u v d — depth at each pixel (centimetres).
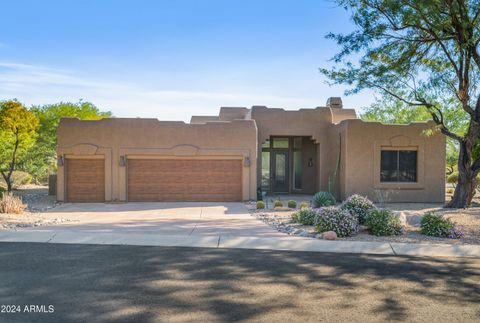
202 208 2056
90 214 1836
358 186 2312
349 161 2311
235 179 2362
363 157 2316
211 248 1052
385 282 779
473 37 1759
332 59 1898
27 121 2844
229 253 998
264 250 1038
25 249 1011
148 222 1544
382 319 607
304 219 1449
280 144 2833
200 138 2333
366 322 596
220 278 788
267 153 2823
